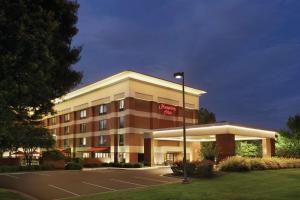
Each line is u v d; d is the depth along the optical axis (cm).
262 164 3478
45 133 4616
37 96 1265
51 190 2428
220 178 2845
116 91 5988
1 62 977
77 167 4656
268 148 5128
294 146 5016
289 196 1747
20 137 1628
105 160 5800
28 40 1005
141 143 5731
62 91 1458
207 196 1847
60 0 1244
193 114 6744
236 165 3284
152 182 2775
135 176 3256
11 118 1225
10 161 5094
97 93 6506
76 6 1341
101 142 6306
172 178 3034
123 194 2028
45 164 4616
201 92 6862
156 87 6091
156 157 5428
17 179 3172
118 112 5950
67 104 7512
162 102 6153
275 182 2470
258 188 2173
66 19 1320
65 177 3269
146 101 5925
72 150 7069
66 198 2070
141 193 2028
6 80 1010
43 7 1195
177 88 6444
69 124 7381
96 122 6506
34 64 1030
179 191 2067
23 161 5609
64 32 1346
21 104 1202
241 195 1848
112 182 2812
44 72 1137
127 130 5628
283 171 3344
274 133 5303
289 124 5631
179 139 5403
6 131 1329
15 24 985
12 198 1945
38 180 3059
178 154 5853
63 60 1377
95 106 6575
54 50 1293
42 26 1090
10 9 992
